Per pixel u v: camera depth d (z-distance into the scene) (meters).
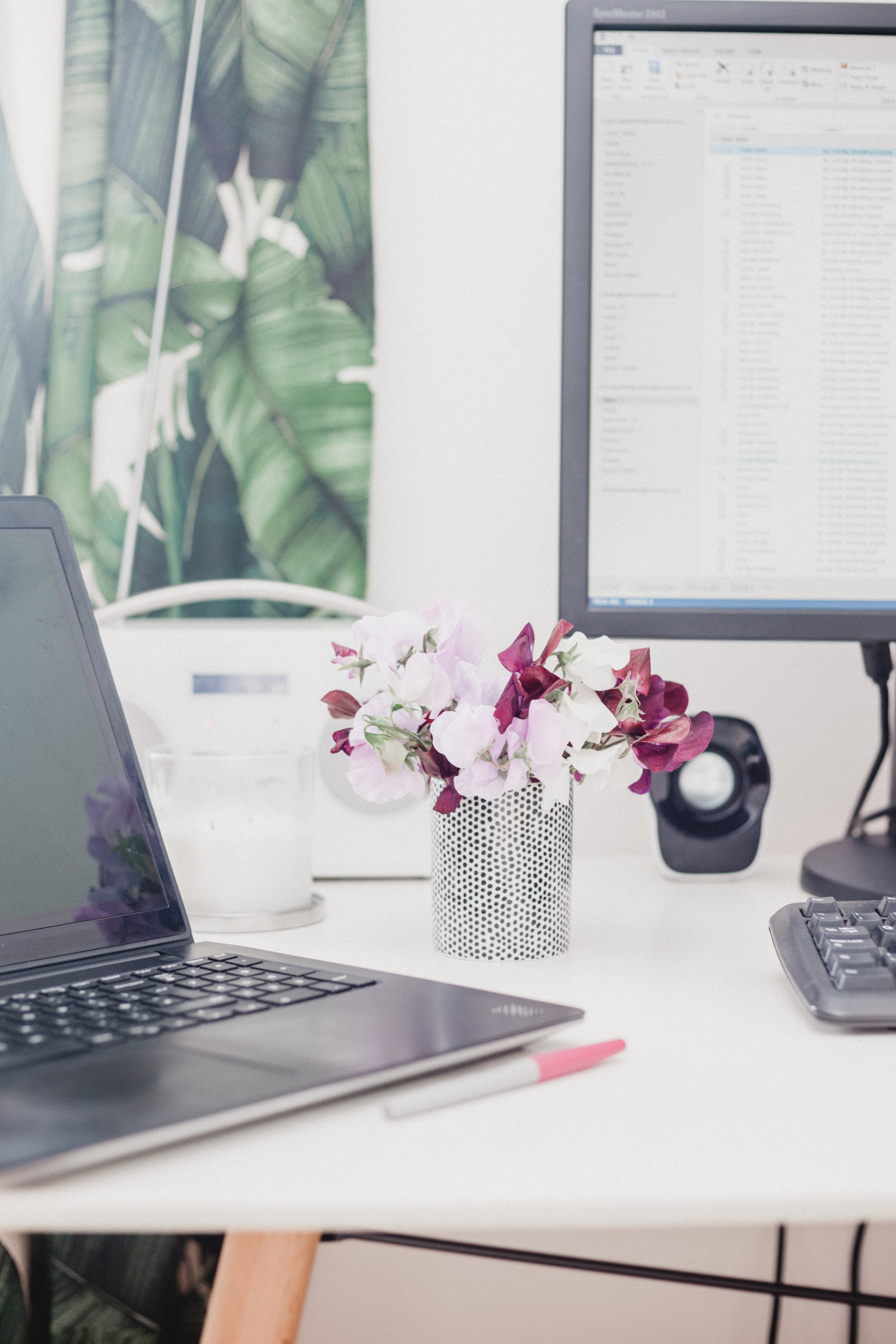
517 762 0.51
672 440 0.69
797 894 0.69
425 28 0.86
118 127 0.84
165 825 0.61
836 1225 0.85
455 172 0.87
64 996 0.42
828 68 0.68
